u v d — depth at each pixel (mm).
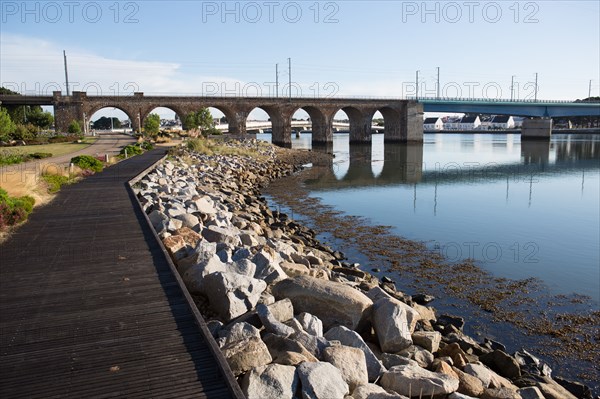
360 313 9703
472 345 11320
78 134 78312
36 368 6520
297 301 10273
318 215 29688
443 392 7270
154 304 8805
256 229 20219
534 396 8617
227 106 98875
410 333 9766
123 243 13297
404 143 121562
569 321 13898
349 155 83500
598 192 39844
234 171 46562
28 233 14547
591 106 126938
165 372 6469
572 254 21016
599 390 10406
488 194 38875
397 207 32719
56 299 9039
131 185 25594
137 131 88312
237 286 9797
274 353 7816
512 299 15609
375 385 7223
